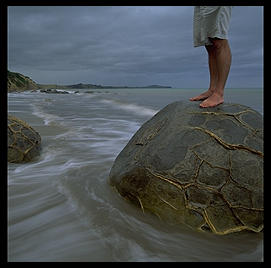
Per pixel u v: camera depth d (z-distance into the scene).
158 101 19.64
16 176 3.72
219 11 2.83
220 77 2.99
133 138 3.38
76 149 5.30
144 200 2.57
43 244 2.16
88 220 2.50
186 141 2.56
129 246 2.15
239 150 2.46
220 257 2.09
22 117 9.71
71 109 13.62
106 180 3.48
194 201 2.35
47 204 2.84
